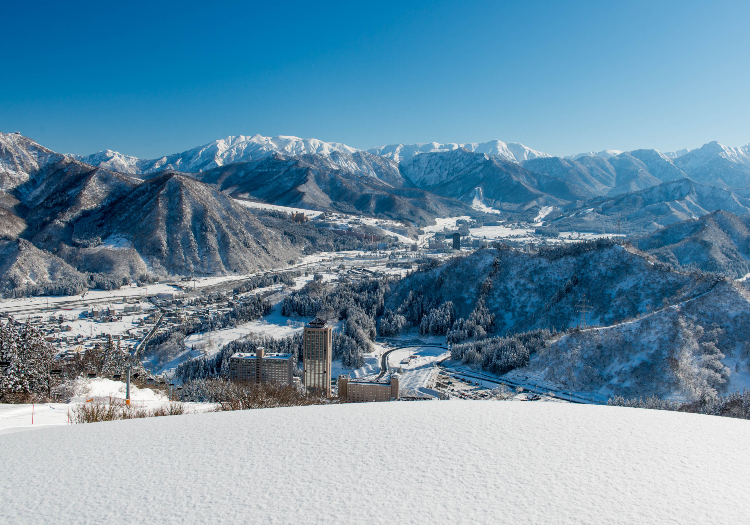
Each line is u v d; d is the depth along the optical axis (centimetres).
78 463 1012
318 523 727
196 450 1091
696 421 1286
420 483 877
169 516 752
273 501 804
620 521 716
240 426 1293
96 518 741
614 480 887
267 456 1041
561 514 743
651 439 1130
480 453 1045
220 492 851
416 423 1277
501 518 720
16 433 1284
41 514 760
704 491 830
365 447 1094
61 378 5603
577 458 1002
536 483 871
